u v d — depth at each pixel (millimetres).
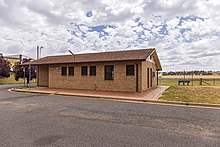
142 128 5664
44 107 9164
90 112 7980
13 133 5152
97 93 14992
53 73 20562
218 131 5367
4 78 30531
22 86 23281
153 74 21453
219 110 8477
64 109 8656
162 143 4445
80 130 5453
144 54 16734
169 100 11047
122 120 6617
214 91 16312
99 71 17562
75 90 17547
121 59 15859
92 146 4250
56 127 5750
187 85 25250
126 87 16266
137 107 9250
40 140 4621
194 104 9953
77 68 18859
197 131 5367
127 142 4500
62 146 4246
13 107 9148
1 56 31422
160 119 6754
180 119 6754
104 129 5559
